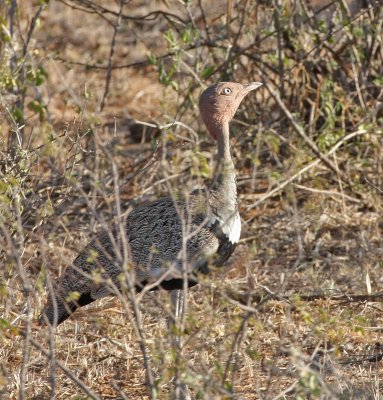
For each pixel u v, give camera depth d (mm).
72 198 12898
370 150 14477
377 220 13531
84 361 10031
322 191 13320
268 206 13961
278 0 13773
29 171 10961
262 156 14461
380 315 11000
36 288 10375
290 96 14656
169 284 9734
